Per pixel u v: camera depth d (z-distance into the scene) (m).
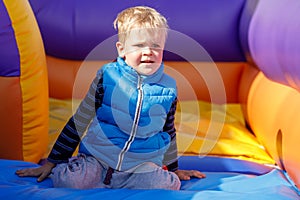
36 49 1.95
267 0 2.51
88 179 1.67
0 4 1.85
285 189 1.73
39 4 3.02
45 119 2.06
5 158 1.98
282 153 2.06
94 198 1.54
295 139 1.91
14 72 1.91
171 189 1.69
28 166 1.90
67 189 1.62
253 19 2.66
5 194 1.58
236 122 2.84
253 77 2.87
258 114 2.53
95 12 3.03
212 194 1.59
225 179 1.88
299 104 2.03
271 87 2.49
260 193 1.67
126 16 1.65
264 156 2.29
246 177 1.92
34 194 1.57
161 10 3.05
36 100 1.97
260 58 2.50
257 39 2.52
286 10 2.09
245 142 2.49
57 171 1.70
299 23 1.85
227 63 3.18
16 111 1.94
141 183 1.67
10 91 1.91
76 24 3.02
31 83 1.94
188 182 1.84
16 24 1.88
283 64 2.05
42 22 3.02
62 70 3.06
